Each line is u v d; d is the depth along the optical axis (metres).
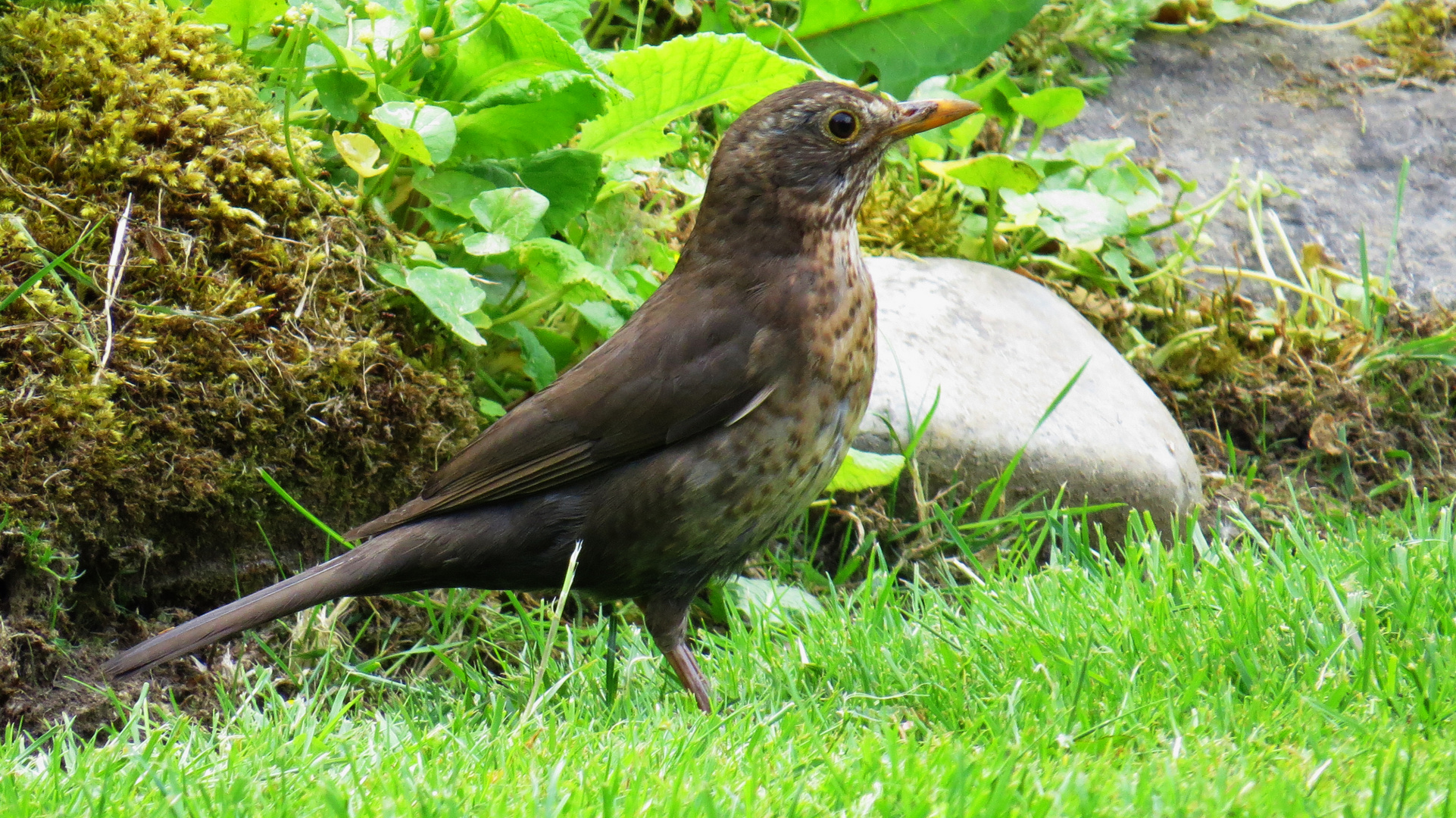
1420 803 4.75
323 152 8.61
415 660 7.79
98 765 5.33
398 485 7.95
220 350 7.45
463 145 8.63
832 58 11.02
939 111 6.96
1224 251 11.65
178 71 7.96
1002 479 8.53
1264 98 12.80
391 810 4.74
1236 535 9.45
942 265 10.02
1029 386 9.18
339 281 7.94
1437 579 6.80
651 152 9.34
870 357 7.02
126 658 6.14
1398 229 11.73
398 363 7.90
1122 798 4.82
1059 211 10.40
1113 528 8.91
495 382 8.80
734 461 6.72
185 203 7.67
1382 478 10.23
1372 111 12.62
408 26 8.73
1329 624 6.52
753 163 6.91
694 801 4.77
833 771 5.09
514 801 4.94
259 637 7.45
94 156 7.54
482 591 8.06
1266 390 10.55
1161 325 11.10
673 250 9.70
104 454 7.03
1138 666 6.21
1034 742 5.49
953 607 7.65
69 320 7.20
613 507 6.73
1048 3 12.77
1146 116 12.53
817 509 8.84
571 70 8.38
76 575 7.01
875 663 6.72
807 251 6.87
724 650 7.41
